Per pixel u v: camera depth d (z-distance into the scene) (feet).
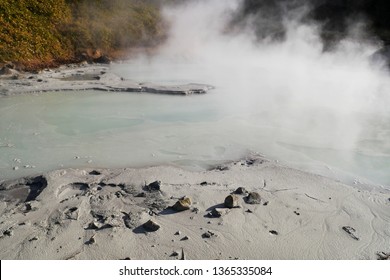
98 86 54.75
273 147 35.01
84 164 31.32
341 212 24.50
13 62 62.85
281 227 22.79
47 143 35.50
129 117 42.93
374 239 21.97
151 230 22.13
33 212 24.00
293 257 20.33
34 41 68.33
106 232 21.95
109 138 36.91
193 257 20.11
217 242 21.30
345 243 21.53
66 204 24.88
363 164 31.76
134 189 26.84
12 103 46.93
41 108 45.42
